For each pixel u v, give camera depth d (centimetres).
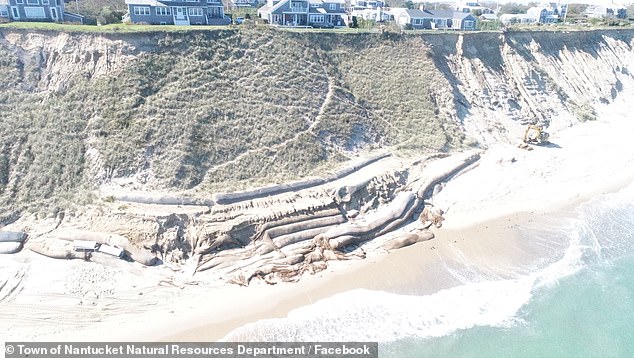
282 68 5228
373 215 4234
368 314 3203
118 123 4253
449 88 5994
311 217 4009
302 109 4981
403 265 3709
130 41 4694
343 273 3584
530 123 6338
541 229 4266
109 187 3953
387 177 4578
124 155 4081
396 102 5603
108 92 4422
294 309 3200
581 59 8025
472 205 4569
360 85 5606
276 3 7119
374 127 5259
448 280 3581
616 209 4641
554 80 7319
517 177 5078
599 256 3938
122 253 3478
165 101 4481
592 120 6975
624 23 9938
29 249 3509
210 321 3062
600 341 3077
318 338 2981
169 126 4328
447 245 3984
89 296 3192
